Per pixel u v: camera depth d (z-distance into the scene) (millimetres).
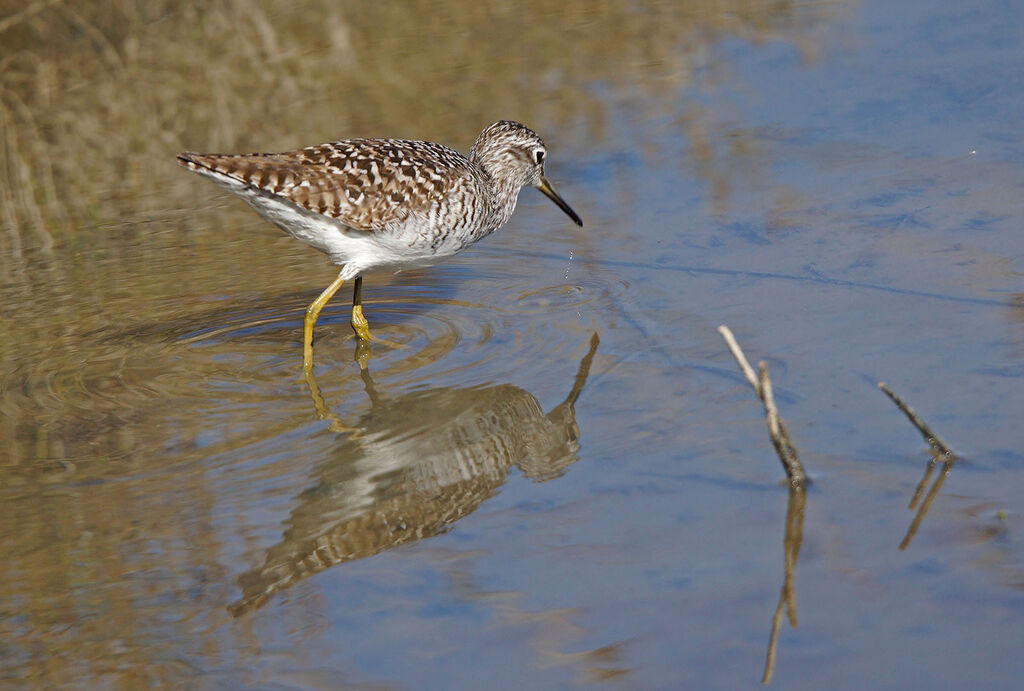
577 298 13227
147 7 22156
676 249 14094
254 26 21969
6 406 11336
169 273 14570
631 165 16688
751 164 16266
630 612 7914
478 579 8438
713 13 22453
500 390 11344
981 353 10969
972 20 20828
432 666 7535
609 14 22484
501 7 23016
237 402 11422
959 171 15211
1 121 19047
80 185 17266
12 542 9086
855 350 11281
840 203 14727
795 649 7422
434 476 10000
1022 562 8062
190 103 19625
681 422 10414
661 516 9016
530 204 16031
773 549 8469
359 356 12383
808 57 20000
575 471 9789
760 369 9055
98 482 9930
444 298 13703
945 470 9242
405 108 19000
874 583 7988
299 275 14477
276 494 9727
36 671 7691
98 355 12477
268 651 7777
